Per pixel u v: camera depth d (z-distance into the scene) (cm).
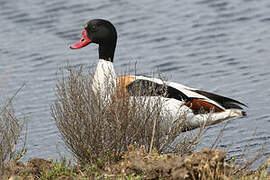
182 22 1986
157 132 998
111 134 977
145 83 1080
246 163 1015
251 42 1805
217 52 1759
